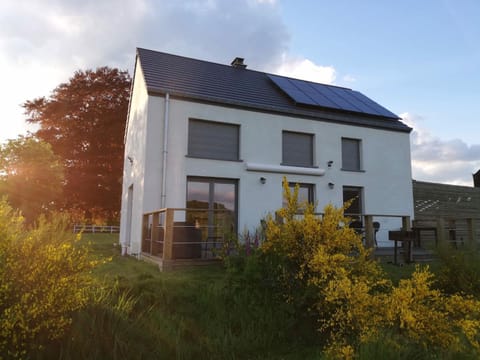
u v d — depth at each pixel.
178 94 9.91
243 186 10.53
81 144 22.23
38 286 2.61
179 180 9.70
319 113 11.95
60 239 3.34
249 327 4.00
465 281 5.70
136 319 3.70
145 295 4.31
